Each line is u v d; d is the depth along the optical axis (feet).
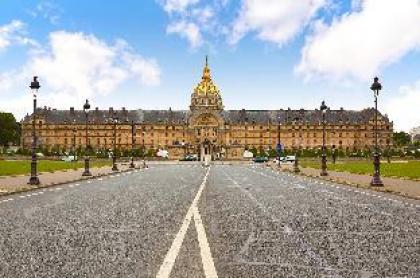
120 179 166.40
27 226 54.13
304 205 78.59
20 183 130.72
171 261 36.42
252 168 309.83
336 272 33.94
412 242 44.98
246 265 35.83
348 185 135.85
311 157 557.33
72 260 37.17
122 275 32.76
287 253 40.04
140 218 61.05
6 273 33.35
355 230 52.06
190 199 87.97
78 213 66.54
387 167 260.21
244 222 57.72
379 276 32.91
